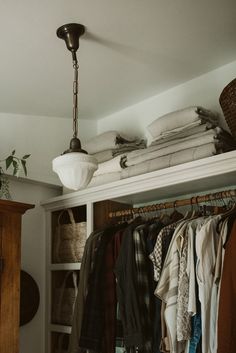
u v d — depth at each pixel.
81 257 2.54
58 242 2.73
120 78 2.35
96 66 2.16
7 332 1.91
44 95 2.45
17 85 2.27
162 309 1.85
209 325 1.67
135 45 1.98
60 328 2.57
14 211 2.04
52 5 1.61
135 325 1.90
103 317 2.08
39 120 2.79
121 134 2.76
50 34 1.80
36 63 2.04
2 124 2.60
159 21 1.79
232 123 1.88
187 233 1.86
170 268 1.85
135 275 1.99
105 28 1.81
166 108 2.61
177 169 1.99
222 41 2.02
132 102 2.76
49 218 2.79
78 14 1.69
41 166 2.75
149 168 2.17
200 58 2.20
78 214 2.87
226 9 1.74
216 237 1.79
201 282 1.71
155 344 1.89
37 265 2.72
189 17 1.78
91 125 3.05
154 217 2.42
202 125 2.11
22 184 2.74
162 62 2.20
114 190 2.33
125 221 2.47
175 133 2.24
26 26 1.73
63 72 2.17
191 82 2.48
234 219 1.75
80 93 2.49
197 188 2.19
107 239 2.22
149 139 2.68
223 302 1.55
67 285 2.76
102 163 2.51
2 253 1.96
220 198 1.97
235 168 1.79
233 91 1.82
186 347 1.76
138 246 2.05
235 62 2.28
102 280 2.13
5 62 2.01
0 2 1.56
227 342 1.51
